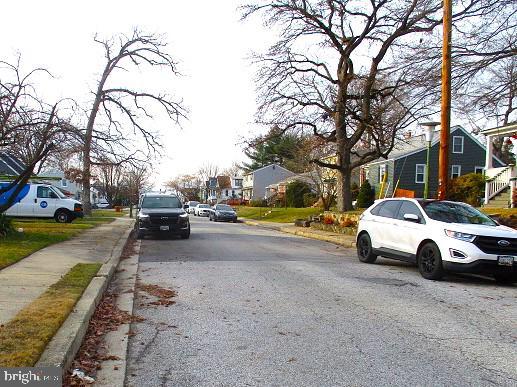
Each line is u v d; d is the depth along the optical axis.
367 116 24.58
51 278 8.68
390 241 11.74
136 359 5.22
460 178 28.42
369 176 47.38
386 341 5.89
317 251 16.02
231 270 11.19
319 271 11.20
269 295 8.45
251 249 16.08
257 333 6.16
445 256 9.87
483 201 26.38
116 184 86.00
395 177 41.91
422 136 42.38
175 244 17.55
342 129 26.94
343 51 26.30
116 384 4.49
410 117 22.69
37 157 14.09
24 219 26.58
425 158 42.31
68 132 14.61
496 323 6.81
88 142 17.02
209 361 5.16
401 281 10.05
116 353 5.37
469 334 6.24
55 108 14.71
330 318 6.93
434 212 11.04
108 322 6.59
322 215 28.80
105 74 33.62
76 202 26.42
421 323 6.73
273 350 5.52
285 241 20.17
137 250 15.39
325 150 32.16
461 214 11.05
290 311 7.31
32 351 4.62
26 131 14.00
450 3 12.86
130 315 6.98
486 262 9.48
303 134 27.81
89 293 7.55
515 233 9.94
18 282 8.20
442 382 4.63
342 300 8.12
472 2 14.57
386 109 23.95
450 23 12.88
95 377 4.66
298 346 5.66
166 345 5.68
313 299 8.16
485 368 5.02
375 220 12.48
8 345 4.77
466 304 8.00
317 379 4.67
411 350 5.57
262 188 84.00
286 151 43.47
